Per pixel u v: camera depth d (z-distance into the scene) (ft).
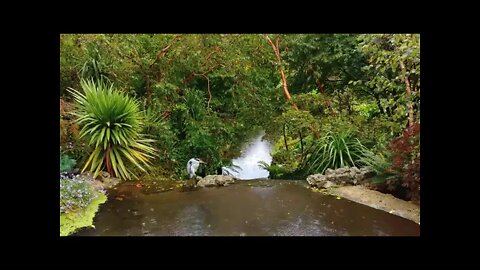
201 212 11.93
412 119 14.73
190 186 15.33
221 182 15.64
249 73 22.04
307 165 18.83
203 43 20.43
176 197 13.66
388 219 11.05
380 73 18.66
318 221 11.00
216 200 13.28
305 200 13.19
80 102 16.31
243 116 21.91
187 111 20.06
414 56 12.73
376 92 19.90
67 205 10.73
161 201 13.14
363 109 21.54
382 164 13.87
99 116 15.89
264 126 22.04
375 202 12.63
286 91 20.93
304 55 21.31
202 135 19.61
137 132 17.67
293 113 18.16
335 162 16.98
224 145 22.12
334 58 20.21
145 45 20.54
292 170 19.48
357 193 13.65
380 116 18.35
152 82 20.31
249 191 14.52
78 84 18.93
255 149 24.47
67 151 15.97
